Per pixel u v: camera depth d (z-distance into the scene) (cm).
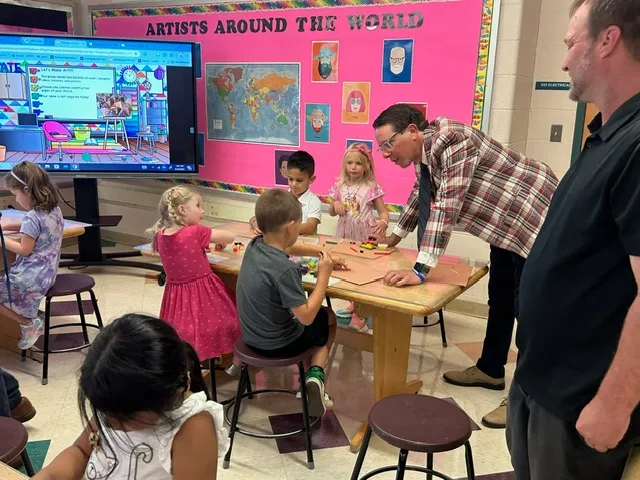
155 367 99
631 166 98
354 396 268
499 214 224
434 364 300
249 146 422
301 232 290
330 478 208
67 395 263
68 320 346
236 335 241
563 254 112
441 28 327
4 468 111
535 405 122
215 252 262
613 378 98
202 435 111
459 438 149
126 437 107
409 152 220
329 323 242
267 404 260
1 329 310
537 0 321
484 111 324
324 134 384
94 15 477
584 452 115
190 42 414
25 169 272
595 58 107
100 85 414
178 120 428
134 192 497
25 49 401
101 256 446
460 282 218
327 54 369
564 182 120
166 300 238
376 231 285
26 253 270
